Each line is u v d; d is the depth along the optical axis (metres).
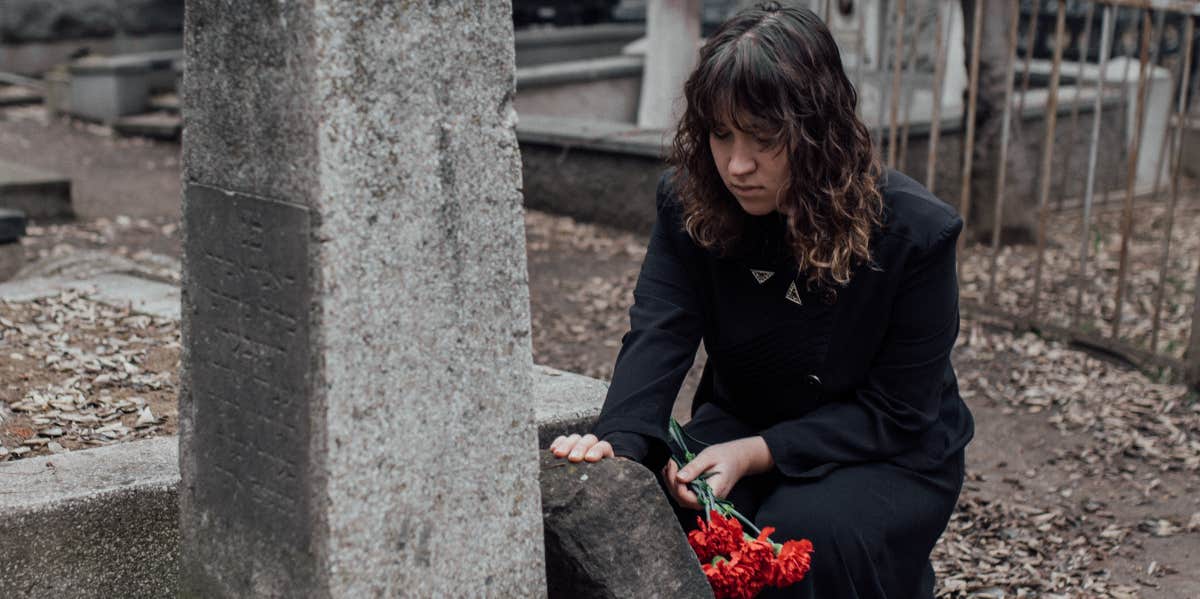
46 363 3.68
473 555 2.05
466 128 1.91
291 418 1.88
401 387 1.90
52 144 11.66
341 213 1.79
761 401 2.62
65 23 14.51
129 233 8.24
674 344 2.53
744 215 2.42
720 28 2.26
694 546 2.31
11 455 2.91
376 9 1.78
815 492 2.42
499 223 1.98
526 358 2.07
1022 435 4.83
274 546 1.97
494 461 2.05
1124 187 9.73
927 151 8.18
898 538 2.43
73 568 2.40
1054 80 5.80
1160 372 5.45
